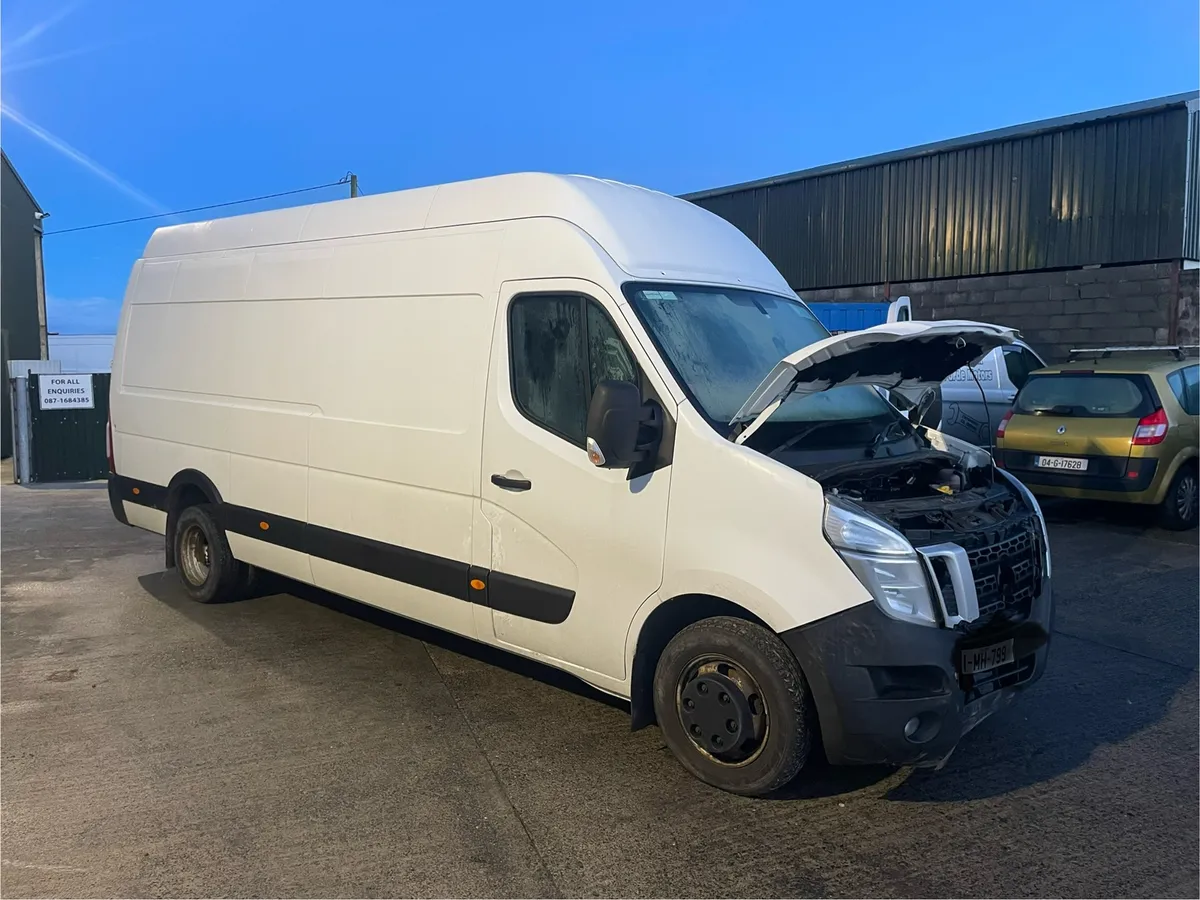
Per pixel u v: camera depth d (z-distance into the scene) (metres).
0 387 18.53
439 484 4.64
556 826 3.53
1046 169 14.30
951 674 3.38
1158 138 13.07
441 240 4.77
